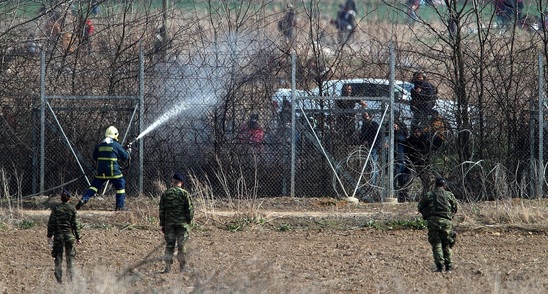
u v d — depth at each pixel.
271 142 66.50
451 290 39.22
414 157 66.81
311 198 65.25
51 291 38.44
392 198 65.25
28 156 67.25
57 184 67.00
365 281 41.78
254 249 50.81
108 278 37.25
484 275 42.50
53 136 67.06
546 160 67.06
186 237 44.53
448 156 66.94
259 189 66.44
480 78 67.25
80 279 38.38
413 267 45.72
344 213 60.59
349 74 67.31
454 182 66.44
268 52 67.19
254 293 35.31
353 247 51.84
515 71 67.75
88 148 67.31
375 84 66.94
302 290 36.81
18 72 67.88
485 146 67.06
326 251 50.53
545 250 50.91
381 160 65.94
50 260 47.72
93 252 49.50
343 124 66.56
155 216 59.50
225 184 63.72
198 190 63.16
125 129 67.06
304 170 66.81
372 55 67.69
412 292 38.69
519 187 65.06
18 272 44.06
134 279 39.22
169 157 66.88
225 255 48.31
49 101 67.00
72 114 67.44
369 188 66.19
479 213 59.41
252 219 58.75
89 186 64.44
